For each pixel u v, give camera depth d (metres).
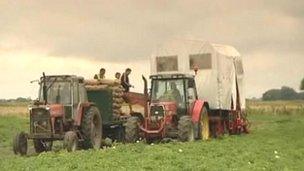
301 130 35.22
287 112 61.75
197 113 26.58
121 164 16.55
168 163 16.56
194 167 15.55
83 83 22.92
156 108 25.53
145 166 15.72
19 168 16.12
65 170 15.30
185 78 26.70
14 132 33.53
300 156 19.92
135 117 25.39
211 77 29.50
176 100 26.56
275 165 16.58
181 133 25.14
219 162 16.81
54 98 22.17
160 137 25.62
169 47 29.92
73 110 22.00
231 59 31.69
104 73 26.08
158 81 26.95
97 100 24.97
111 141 25.86
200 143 23.70
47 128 21.36
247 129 33.41
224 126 30.95
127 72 26.56
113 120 25.22
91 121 22.48
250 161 17.59
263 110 62.94
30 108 21.53
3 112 64.88
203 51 29.53
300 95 147.75
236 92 32.44
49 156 18.53
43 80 22.27
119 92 25.72
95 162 16.83
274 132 33.44
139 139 25.44
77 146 21.41
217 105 29.50
